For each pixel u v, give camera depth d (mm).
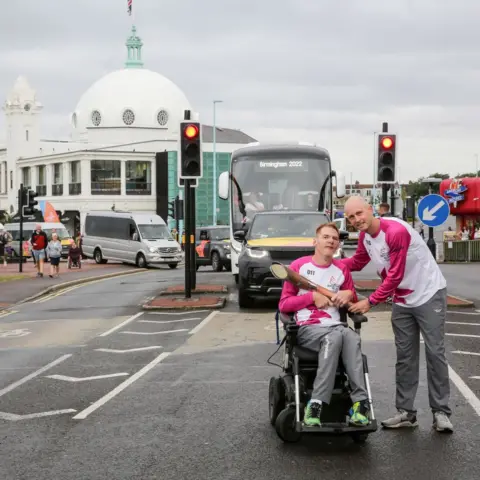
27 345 13352
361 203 6969
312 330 6566
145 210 93312
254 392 8844
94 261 48969
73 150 95875
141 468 6133
